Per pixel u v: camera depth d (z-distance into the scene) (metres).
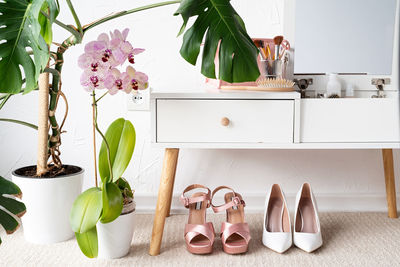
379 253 1.30
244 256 1.29
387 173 1.60
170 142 1.28
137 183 1.69
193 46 1.17
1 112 1.62
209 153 1.68
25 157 1.66
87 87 1.17
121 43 1.17
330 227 1.51
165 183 1.29
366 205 1.70
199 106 1.27
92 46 1.14
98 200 1.14
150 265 1.23
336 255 1.29
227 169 1.69
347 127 1.31
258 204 1.69
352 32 1.52
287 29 1.50
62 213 1.33
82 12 1.60
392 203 1.60
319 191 1.71
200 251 1.28
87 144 1.66
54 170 1.38
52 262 1.24
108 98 1.64
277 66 1.41
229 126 1.28
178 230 1.50
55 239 1.35
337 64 1.53
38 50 1.04
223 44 1.17
